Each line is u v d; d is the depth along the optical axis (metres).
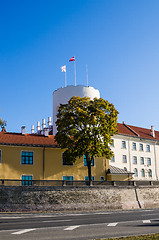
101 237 14.99
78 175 43.72
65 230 17.36
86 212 32.34
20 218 25.75
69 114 40.28
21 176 40.19
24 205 32.50
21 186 32.88
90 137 39.16
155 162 64.56
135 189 40.34
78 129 39.78
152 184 42.91
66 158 40.91
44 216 28.28
